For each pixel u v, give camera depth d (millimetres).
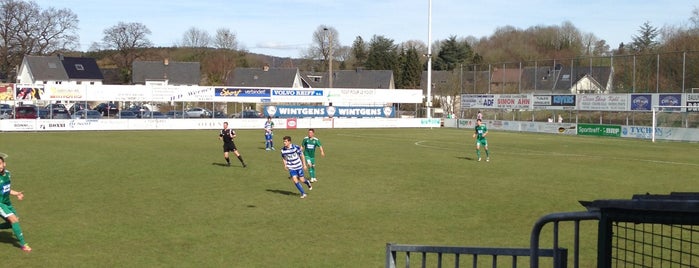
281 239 12398
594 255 10898
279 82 100312
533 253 4762
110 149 34000
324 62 120438
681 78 46375
